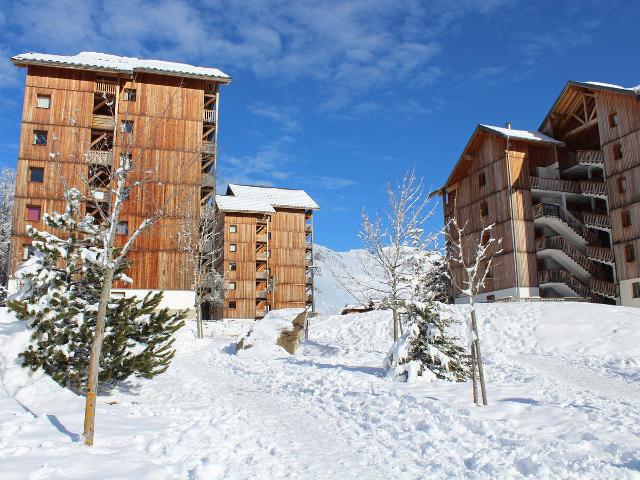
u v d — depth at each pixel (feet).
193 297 141.69
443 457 28.53
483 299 146.72
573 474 25.11
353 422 37.27
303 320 92.99
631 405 40.55
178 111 148.25
